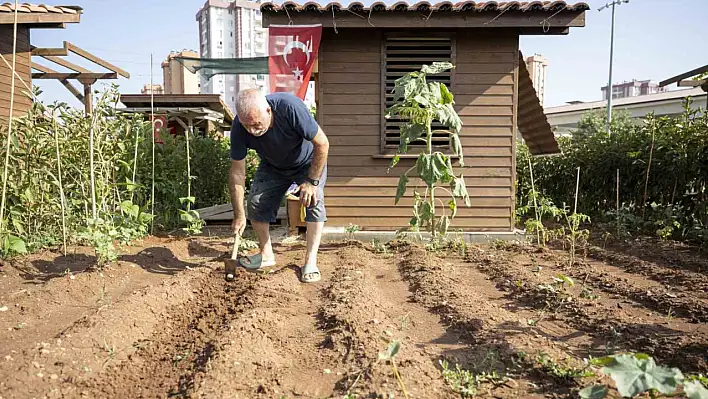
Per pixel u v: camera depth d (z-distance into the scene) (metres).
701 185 7.69
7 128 5.60
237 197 4.98
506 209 7.87
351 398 2.57
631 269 5.80
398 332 3.57
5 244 4.90
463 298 4.40
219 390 2.65
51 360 2.93
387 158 7.80
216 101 16.42
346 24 7.31
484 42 7.73
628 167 8.98
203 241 7.33
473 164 7.84
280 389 2.77
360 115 7.77
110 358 3.12
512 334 3.51
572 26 7.26
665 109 28.95
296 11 7.26
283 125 4.58
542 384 2.85
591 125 26.86
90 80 13.81
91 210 6.34
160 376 3.00
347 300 4.21
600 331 3.67
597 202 10.15
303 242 7.42
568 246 7.33
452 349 3.37
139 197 7.62
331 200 7.81
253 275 5.23
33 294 4.27
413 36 7.69
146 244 6.77
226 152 12.41
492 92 7.77
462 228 7.88
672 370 2.09
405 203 7.85
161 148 8.67
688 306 4.13
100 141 6.32
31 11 9.63
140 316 3.79
